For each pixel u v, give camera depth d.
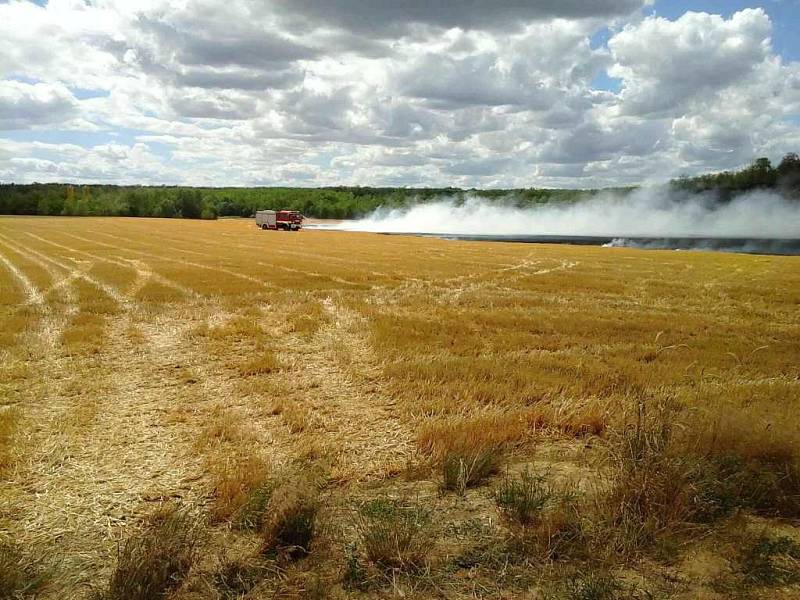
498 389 10.01
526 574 4.61
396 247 55.66
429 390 10.05
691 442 6.42
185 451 7.47
